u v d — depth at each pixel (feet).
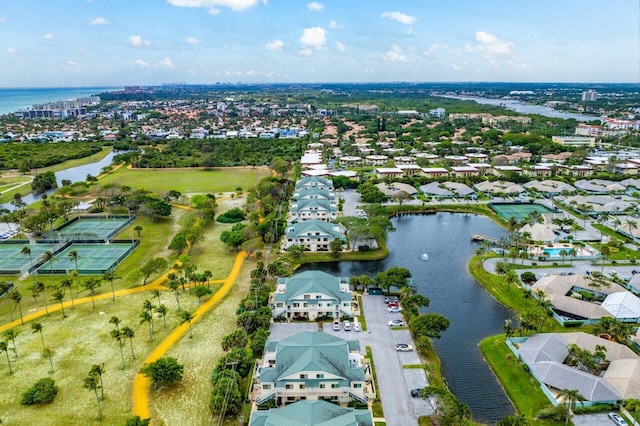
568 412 302.04
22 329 424.87
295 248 593.83
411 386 343.26
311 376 321.52
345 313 440.86
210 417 313.73
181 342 402.72
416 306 427.74
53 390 332.80
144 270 509.76
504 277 526.57
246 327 408.05
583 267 553.64
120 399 332.39
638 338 388.37
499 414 322.34
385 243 655.35
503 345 394.11
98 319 442.50
